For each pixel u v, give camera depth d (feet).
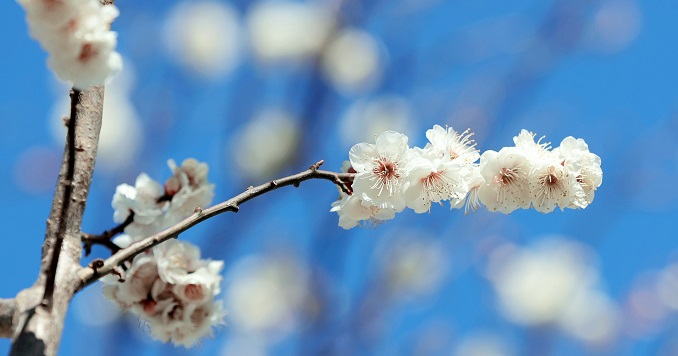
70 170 3.17
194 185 3.65
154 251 3.49
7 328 3.15
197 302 3.50
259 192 3.32
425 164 3.39
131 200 3.59
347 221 3.44
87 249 3.41
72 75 3.19
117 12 3.22
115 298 3.49
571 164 3.42
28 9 3.17
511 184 3.41
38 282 3.18
